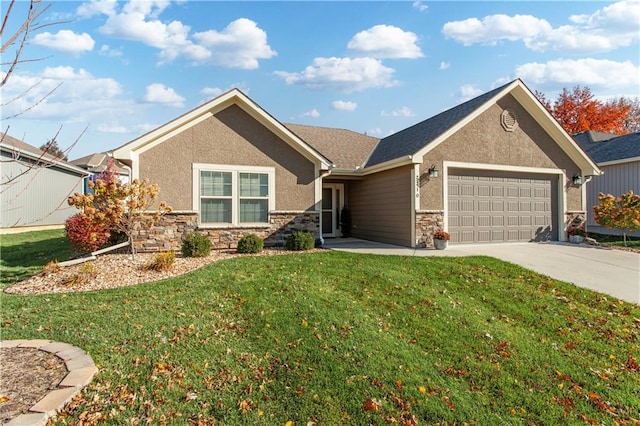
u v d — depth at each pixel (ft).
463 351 15.65
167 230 34.27
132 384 11.59
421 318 18.62
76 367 12.05
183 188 34.86
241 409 10.93
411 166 38.96
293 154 38.99
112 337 14.67
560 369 14.89
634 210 40.63
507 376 14.07
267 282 22.29
